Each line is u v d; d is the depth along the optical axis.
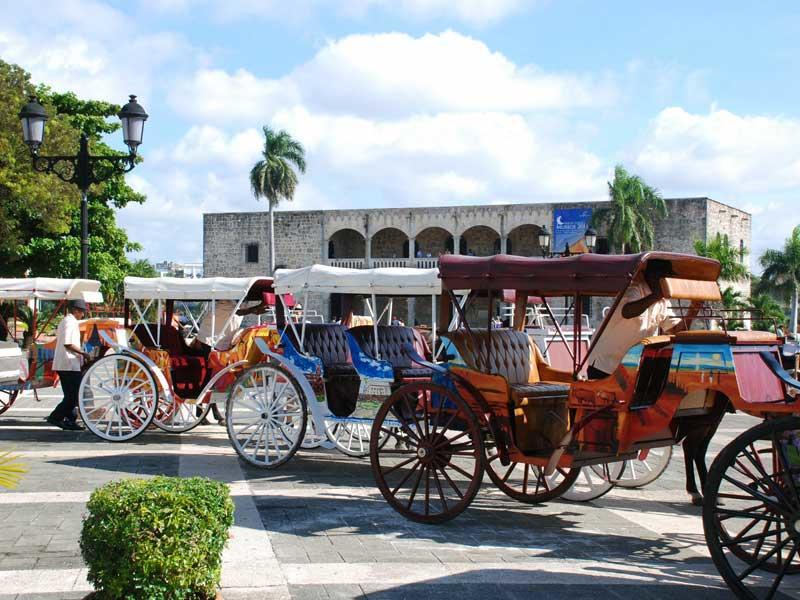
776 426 5.96
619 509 9.66
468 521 8.85
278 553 7.39
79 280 15.62
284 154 62.94
